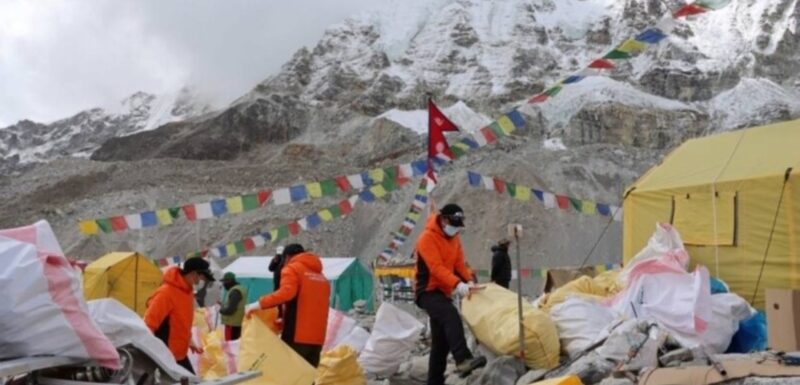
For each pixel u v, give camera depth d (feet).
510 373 21.39
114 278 57.47
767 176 28.81
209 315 41.70
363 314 63.31
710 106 329.93
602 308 23.93
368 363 26.68
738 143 32.86
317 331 22.02
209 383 13.03
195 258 21.86
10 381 11.16
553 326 22.36
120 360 13.23
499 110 374.63
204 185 248.73
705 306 22.58
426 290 22.77
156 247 192.13
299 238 180.86
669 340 19.51
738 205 29.60
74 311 12.13
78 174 280.72
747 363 15.52
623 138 302.04
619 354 19.25
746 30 395.55
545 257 163.32
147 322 20.83
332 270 78.69
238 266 87.81
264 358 20.15
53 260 12.14
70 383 11.67
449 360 27.86
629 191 34.47
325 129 347.15
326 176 255.91
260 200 40.14
